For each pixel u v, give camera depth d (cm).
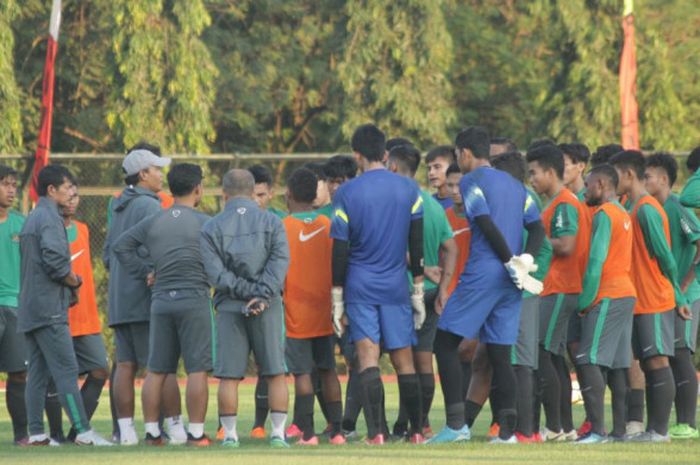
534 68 11238
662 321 3500
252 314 3347
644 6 10688
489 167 3362
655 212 3497
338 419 3591
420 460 2897
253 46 10650
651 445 3288
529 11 10494
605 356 3444
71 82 9725
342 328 3375
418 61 9331
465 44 11319
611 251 3441
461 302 3331
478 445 3278
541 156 3612
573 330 3688
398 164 3662
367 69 9356
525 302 3453
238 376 3409
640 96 9806
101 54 9656
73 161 7344
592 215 3772
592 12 9556
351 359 3834
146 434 3562
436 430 4078
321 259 3575
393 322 3384
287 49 10756
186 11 8750
